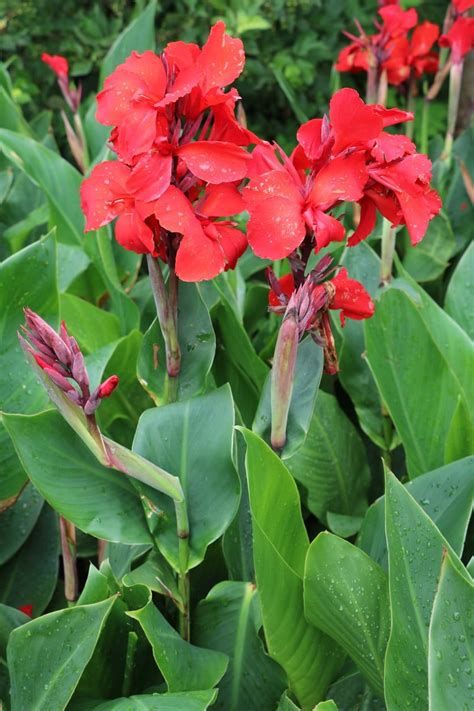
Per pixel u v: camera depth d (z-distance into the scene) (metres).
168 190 1.26
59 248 1.95
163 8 3.02
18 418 1.34
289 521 1.41
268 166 1.33
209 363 1.45
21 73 2.99
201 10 2.84
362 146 1.29
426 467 1.63
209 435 1.40
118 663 1.43
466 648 1.22
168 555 1.39
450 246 2.09
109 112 1.28
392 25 2.05
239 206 1.29
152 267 1.36
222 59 1.28
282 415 1.35
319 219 1.28
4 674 1.45
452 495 1.44
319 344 1.35
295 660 1.40
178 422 1.41
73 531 1.48
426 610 1.29
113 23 2.94
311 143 1.31
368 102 2.14
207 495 1.40
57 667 1.31
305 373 1.42
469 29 2.02
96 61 2.93
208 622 1.47
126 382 1.73
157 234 1.31
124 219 1.32
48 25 2.97
